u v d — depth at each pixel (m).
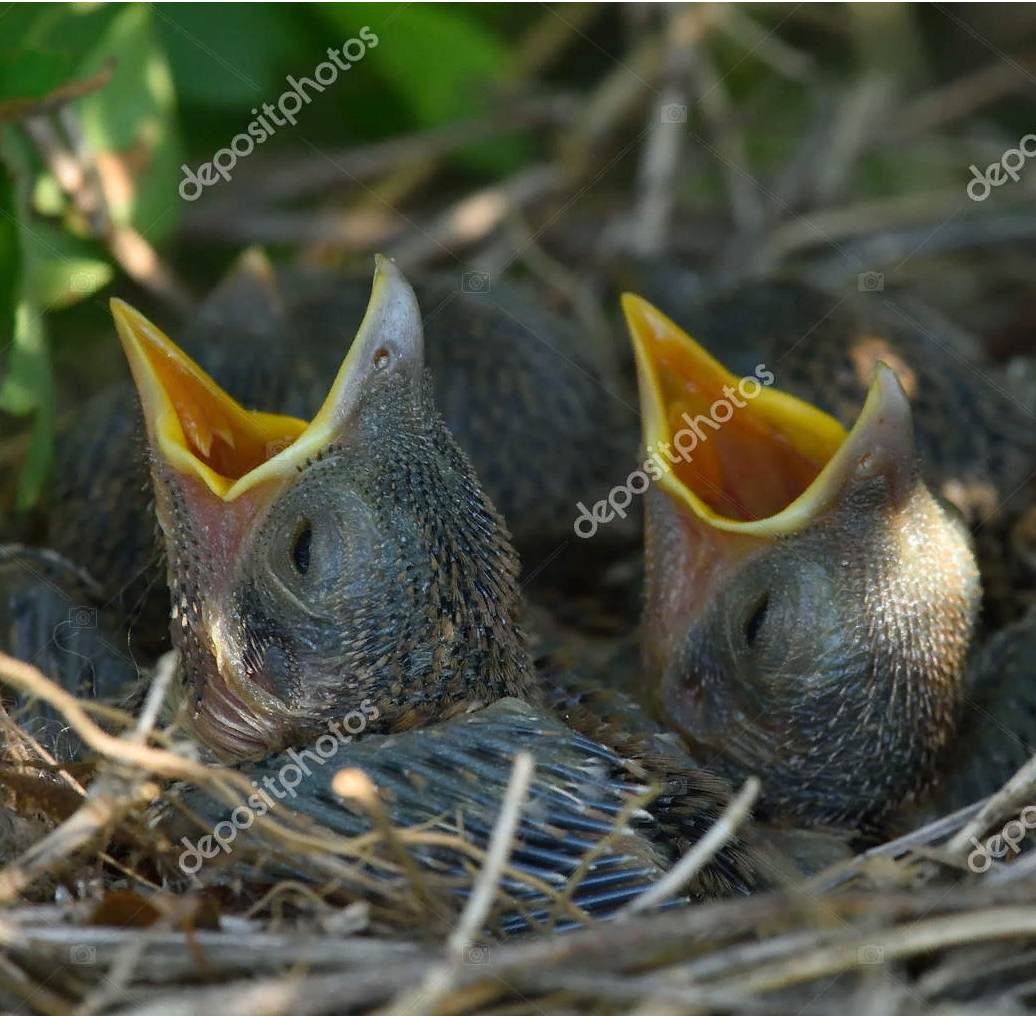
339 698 1.00
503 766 0.99
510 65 1.13
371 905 0.98
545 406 1.07
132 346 1.00
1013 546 1.06
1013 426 1.07
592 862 0.99
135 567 1.04
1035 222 1.13
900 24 1.16
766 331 1.07
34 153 1.06
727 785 1.00
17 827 0.99
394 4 1.11
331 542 1.00
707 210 1.14
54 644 1.03
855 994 0.97
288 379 1.06
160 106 1.07
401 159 1.12
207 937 0.97
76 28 1.06
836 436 1.02
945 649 1.01
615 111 1.13
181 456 1.00
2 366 1.05
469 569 1.00
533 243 1.12
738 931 0.98
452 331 1.07
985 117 1.17
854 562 1.01
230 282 1.07
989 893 0.98
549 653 1.03
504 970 0.97
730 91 1.15
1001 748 1.02
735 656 1.01
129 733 0.99
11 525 1.07
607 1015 0.97
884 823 1.02
